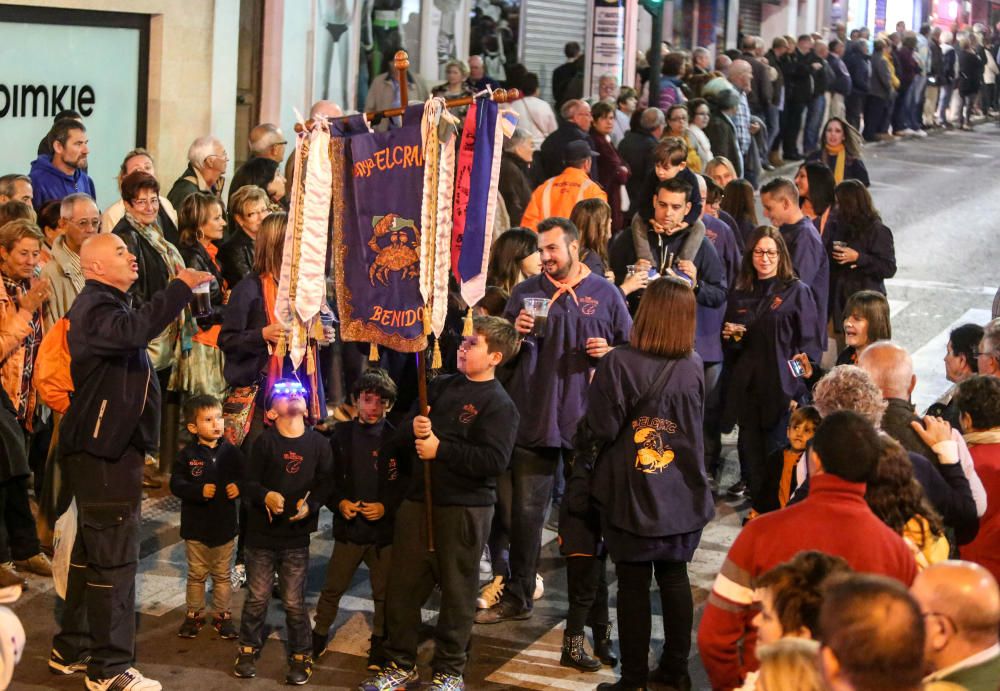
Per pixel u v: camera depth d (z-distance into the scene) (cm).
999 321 716
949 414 731
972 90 3192
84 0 1263
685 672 684
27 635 741
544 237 775
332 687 699
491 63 2033
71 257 869
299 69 1573
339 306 648
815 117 2455
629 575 668
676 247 938
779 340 923
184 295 658
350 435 721
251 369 796
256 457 691
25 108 1241
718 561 886
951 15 4012
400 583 682
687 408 658
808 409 676
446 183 623
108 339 645
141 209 904
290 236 641
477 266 631
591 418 664
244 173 1072
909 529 534
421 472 675
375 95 1659
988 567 650
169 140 1376
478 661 734
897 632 339
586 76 1986
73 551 684
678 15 2722
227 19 1409
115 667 671
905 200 2216
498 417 670
